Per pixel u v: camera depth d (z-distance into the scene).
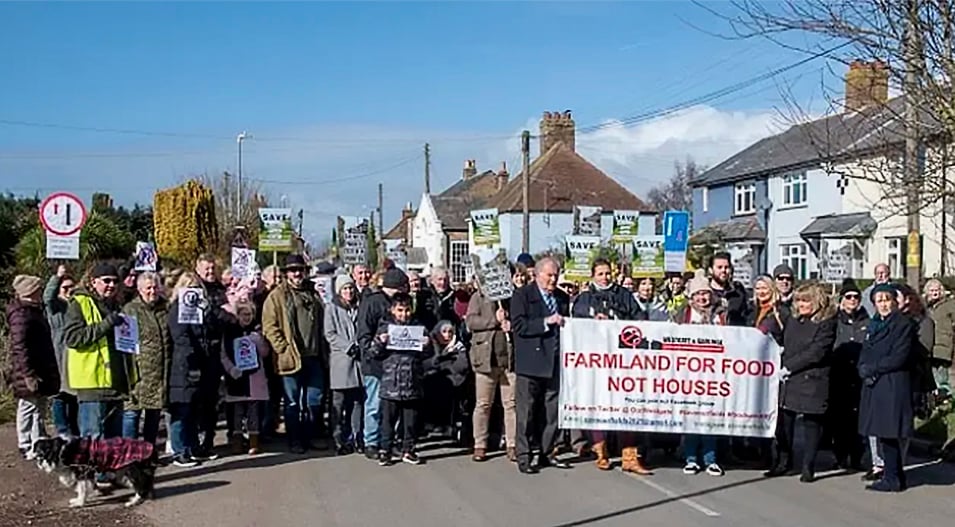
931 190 12.62
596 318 11.25
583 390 11.08
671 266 20.23
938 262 29.80
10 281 19.81
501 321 11.61
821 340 10.48
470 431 12.69
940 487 10.54
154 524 8.73
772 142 49.50
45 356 10.27
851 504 9.69
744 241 46.09
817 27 12.56
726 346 11.07
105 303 9.94
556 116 62.56
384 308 11.59
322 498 9.76
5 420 14.46
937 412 13.30
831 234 39.34
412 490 10.15
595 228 34.31
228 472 10.98
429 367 12.57
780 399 10.92
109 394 9.84
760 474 11.14
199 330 10.90
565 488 10.29
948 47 11.87
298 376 12.12
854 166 16.80
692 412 11.07
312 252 55.16
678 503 9.65
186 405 10.96
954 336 12.95
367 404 11.82
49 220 14.30
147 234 31.98
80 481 9.29
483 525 8.78
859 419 10.28
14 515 8.98
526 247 39.72
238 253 15.55
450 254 71.31
